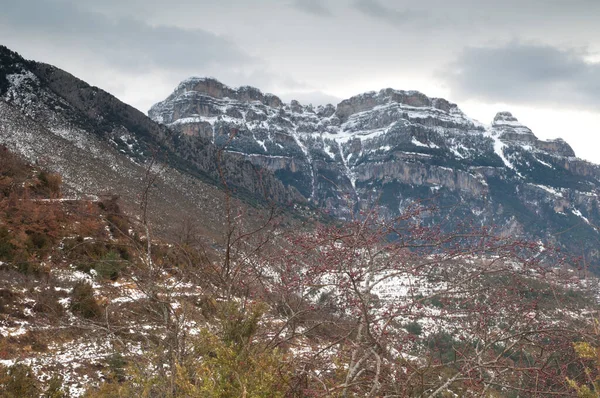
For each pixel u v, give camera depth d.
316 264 5.67
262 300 6.07
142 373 6.81
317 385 5.66
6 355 15.44
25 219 25.75
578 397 5.20
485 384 5.39
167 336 6.27
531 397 5.46
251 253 6.01
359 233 5.66
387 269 5.76
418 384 5.51
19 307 19.22
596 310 5.48
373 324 5.62
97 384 14.09
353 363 5.48
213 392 5.40
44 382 14.27
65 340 17.09
